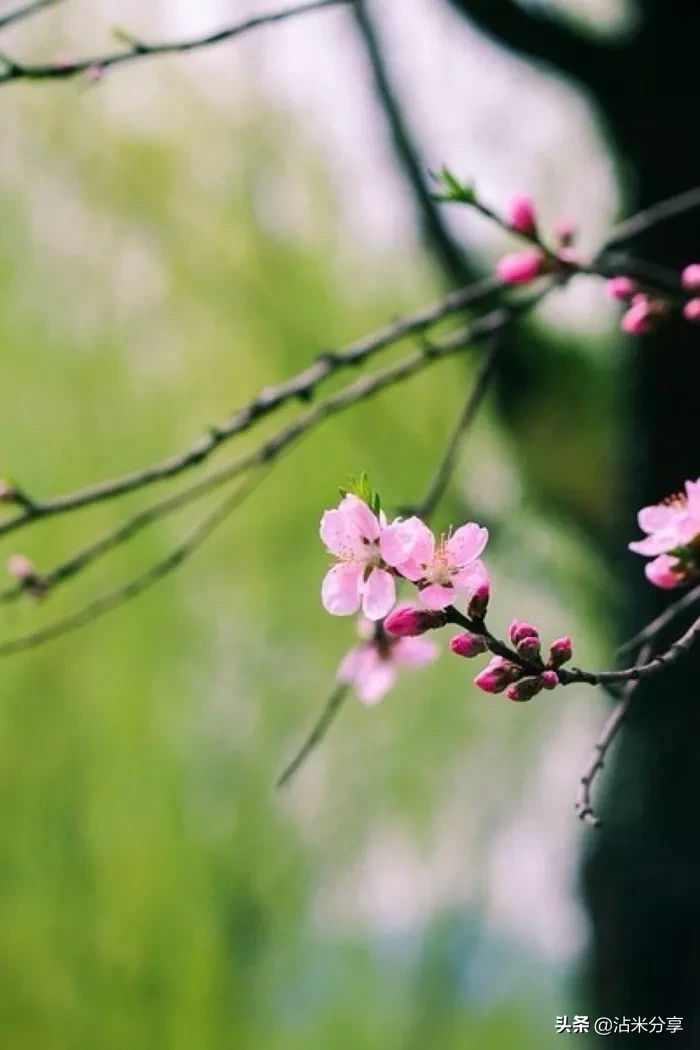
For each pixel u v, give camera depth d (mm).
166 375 6781
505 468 6348
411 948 7461
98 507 6484
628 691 1610
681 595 4070
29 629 6426
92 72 2107
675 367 4238
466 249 5570
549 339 5656
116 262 6691
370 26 5258
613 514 4820
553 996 7082
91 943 6688
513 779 7078
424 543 1399
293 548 6941
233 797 7047
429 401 6719
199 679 6941
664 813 4008
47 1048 6594
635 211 4418
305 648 7090
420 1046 7297
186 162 6820
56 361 6520
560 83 5004
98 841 6676
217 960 6871
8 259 6477
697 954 3971
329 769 7195
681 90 4246
